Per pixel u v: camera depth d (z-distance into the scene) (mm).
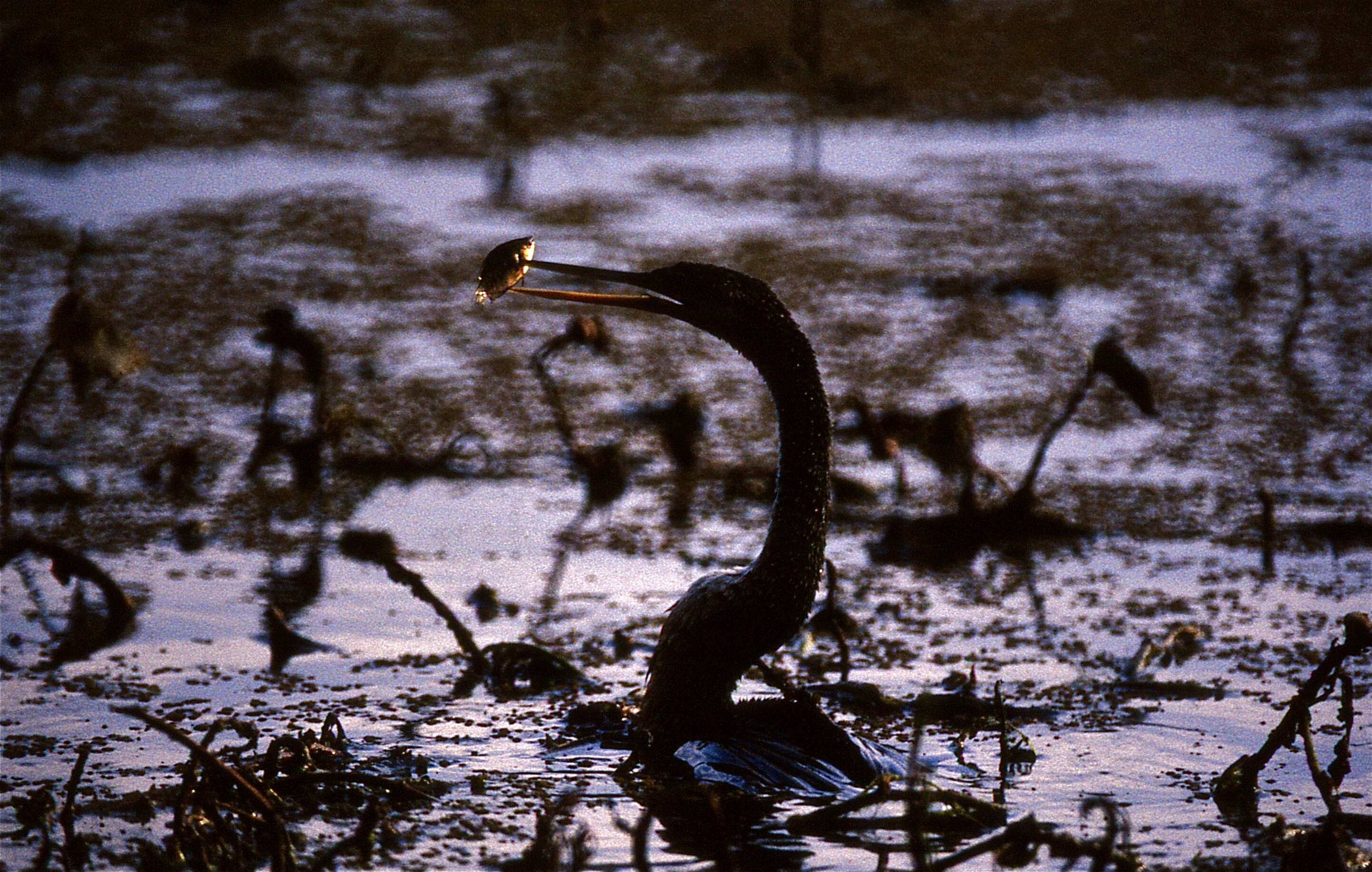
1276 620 9328
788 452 6828
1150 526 11219
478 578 10062
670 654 6973
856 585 10148
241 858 5902
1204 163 23344
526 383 14531
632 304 7059
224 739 7246
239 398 13820
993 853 5961
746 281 6879
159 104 25438
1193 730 7500
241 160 22672
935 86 27953
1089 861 5902
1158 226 20141
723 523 11367
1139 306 16969
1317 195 21547
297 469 11898
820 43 28000
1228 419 13547
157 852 5910
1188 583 10094
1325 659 6664
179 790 6395
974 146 24562
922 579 10273
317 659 8555
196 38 29719
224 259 18109
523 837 6105
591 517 11461
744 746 6887
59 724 7477
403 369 14781
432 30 31172
